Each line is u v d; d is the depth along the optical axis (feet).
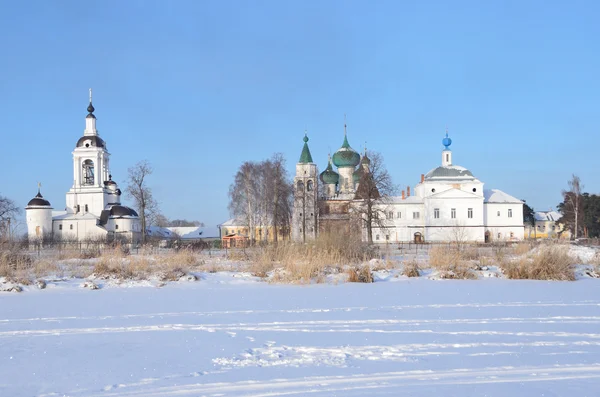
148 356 49.21
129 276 109.81
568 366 44.55
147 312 72.28
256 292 91.56
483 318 65.57
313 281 105.70
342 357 47.73
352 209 276.41
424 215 375.66
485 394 38.06
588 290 91.50
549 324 61.77
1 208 358.43
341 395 37.88
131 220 374.63
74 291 95.61
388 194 267.59
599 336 55.47
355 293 89.04
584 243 250.16
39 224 358.23
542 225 478.59
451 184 386.93
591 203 353.31
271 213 310.04
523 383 40.34
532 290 91.71
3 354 50.47
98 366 46.11
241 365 45.62
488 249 183.52
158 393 38.75
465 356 47.60
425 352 49.11
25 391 39.86
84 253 165.48
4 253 123.44
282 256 132.77
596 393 38.29
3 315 70.95
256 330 59.82
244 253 150.92
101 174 382.22
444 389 39.06
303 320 65.16
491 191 402.72
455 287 96.53
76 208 374.84
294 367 44.75
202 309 74.18
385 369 43.91
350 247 137.90
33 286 99.40
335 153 387.55
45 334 59.00
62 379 42.65
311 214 309.42
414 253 190.49
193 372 43.80
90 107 387.96
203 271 119.96
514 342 52.80
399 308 73.41
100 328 61.93
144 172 314.55
